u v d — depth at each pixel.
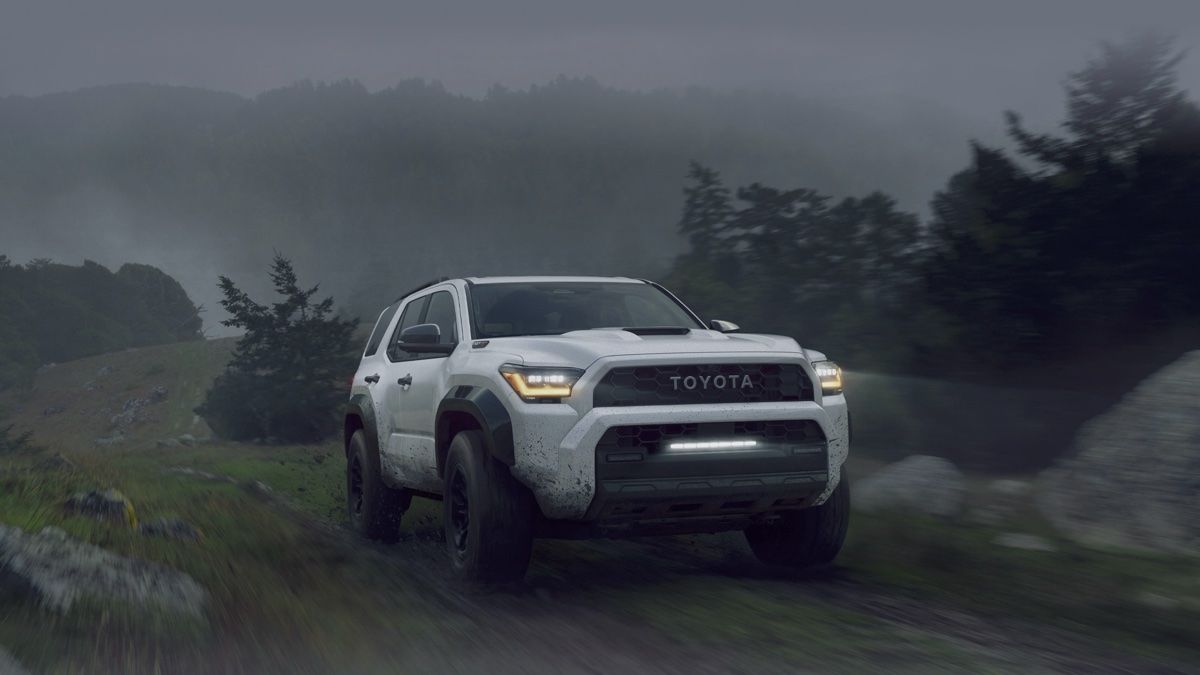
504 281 6.90
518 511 5.34
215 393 48.81
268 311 49.16
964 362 14.12
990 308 13.73
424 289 7.71
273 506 10.31
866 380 14.25
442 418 5.93
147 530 6.90
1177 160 13.06
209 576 5.65
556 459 5.05
